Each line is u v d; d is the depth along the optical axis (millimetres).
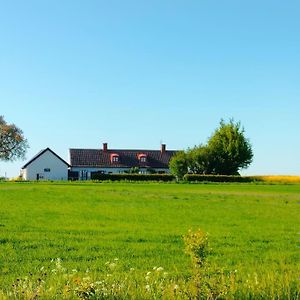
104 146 153000
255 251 21969
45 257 19812
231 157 124750
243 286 10969
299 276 12242
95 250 21766
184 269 17266
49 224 30812
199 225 31750
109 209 41469
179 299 10039
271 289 10602
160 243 23875
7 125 158125
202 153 123250
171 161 123062
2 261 18828
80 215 36531
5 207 42031
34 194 58969
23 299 10391
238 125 126875
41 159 142250
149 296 10344
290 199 55562
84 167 146625
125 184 94062
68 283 11156
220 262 19016
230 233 28078
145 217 35969
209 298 9930
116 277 13141
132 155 154000
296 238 26328
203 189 77312
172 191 68750
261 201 52188
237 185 98500
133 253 21000
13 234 26078
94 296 10180
